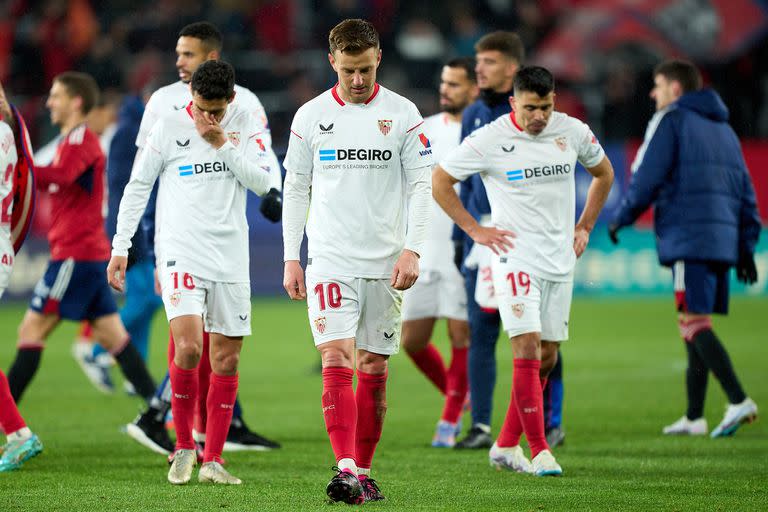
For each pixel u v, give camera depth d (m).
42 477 21.03
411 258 18.56
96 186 26.97
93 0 71.00
